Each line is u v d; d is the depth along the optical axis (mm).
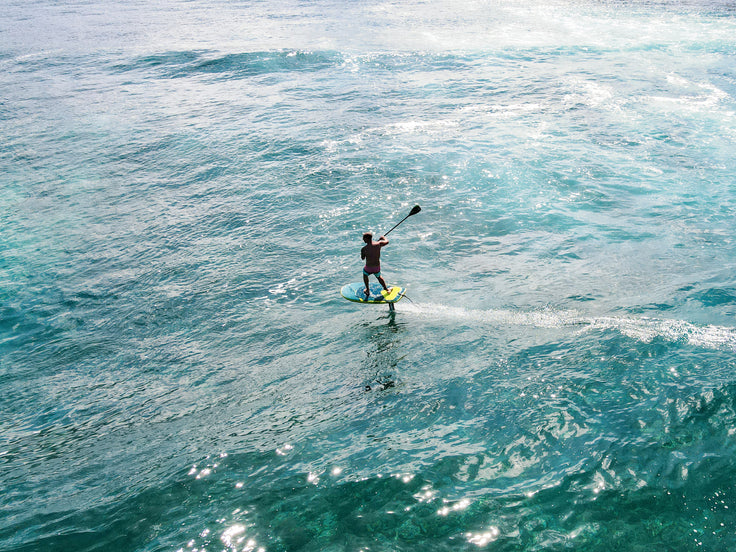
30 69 30391
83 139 20609
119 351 10023
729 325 8195
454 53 29750
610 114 20531
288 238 13539
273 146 18875
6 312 11531
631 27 35375
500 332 8750
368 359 8359
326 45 32250
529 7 44656
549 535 4473
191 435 6754
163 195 16297
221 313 10891
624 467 5066
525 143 18203
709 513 4508
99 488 5734
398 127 20109
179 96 24984
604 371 6852
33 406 8562
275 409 7168
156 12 47219
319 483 5309
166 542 4727
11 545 4895
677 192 14664
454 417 6270
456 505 4855
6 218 15422
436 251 12594
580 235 12859
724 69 25328
